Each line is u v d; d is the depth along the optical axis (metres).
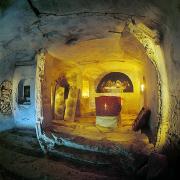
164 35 3.98
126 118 9.88
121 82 12.73
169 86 4.12
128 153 4.76
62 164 5.07
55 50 6.93
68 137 5.97
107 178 4.27
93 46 6.68
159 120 4.59
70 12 4.28
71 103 9.47
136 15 4.02
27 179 4.52
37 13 4.34
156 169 3.87
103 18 4.52
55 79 8.90
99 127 7.47
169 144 4.11
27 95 7.32
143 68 7.98
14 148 6.09
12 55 6.73
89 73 11.82
